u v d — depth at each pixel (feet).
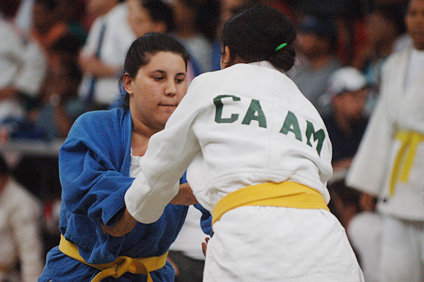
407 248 39.78
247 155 20.42
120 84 25.08
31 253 43.86
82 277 24.14
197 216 33.09
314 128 21.72
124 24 47.55
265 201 20.08
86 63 48.01
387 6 52.75
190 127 21.27
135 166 24.14
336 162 46.57
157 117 23.90
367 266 42.70
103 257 23.22
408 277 39.78
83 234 23.63
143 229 23.93
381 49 52.31
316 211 20.56
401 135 40.01
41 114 50.88
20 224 43.65
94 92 48.03
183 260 33.19
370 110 48.11
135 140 24.47
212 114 21.12
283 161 20.47
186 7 50.26
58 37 55.01
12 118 50.19
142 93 23.84
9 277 44.16
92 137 23.70
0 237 43.65
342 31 52.08
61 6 57.98
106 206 22.16
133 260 24.11
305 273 19.49
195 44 50.44
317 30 49.55
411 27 40.01
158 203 22.03
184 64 24.27
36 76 55.72
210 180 20.70
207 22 54.80
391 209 39.63
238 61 22.56
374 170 41.78
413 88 39.63
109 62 47.60
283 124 20.99
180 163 21.57
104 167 23.29
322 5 52.26
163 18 46.03
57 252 24.75
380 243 42.68
